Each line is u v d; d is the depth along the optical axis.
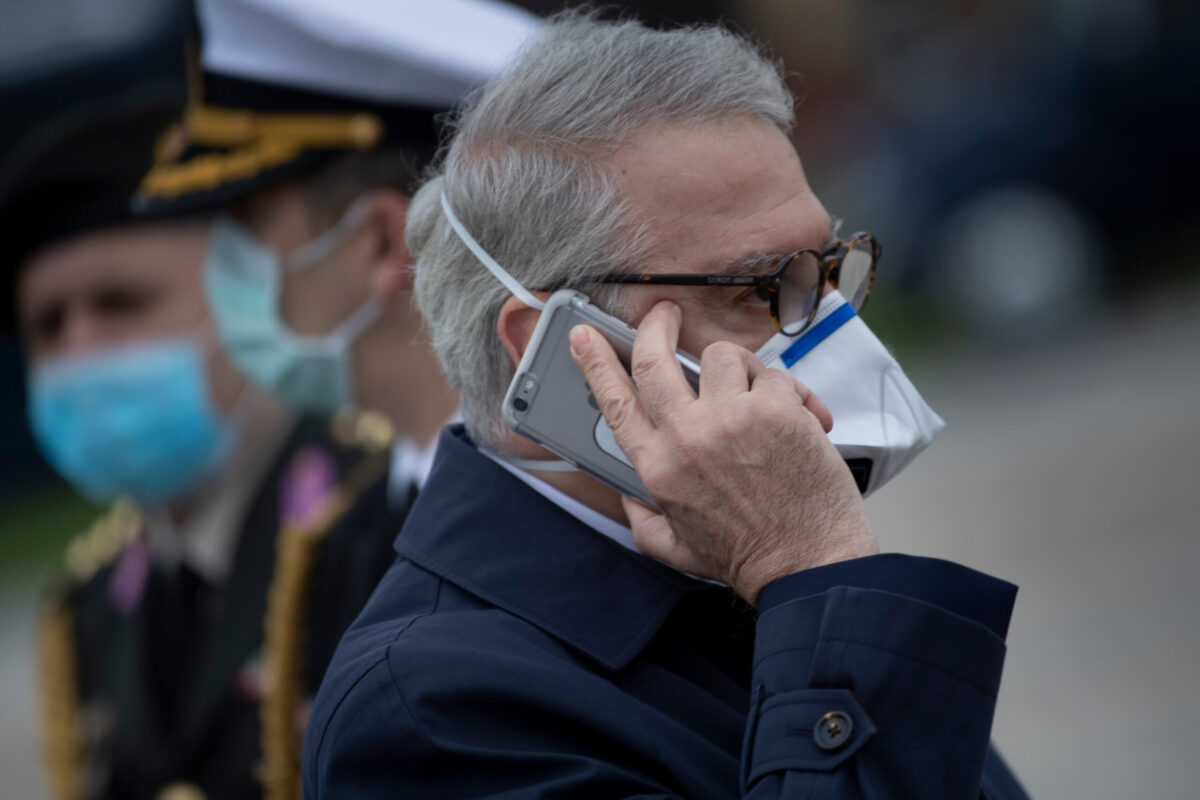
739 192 5.88
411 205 6.76
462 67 9.15
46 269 10.51
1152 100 40.28
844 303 6.14
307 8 9.18
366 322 9.32
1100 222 39.31
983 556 22.14
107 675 10.39
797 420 5.54
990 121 39.97
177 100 10.63
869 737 5.04
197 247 10.41
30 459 33.94
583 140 5.88
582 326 5.84
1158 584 20.36
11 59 28.08
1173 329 34.69
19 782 19.61
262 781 9.19
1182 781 15.34
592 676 5.63
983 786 6.46
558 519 6.05
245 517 9.89
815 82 45.25
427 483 6.45
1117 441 27.08
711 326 5.94
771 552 5.47
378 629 5.97
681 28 6.33
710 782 5.43
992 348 36.88
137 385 10.28
